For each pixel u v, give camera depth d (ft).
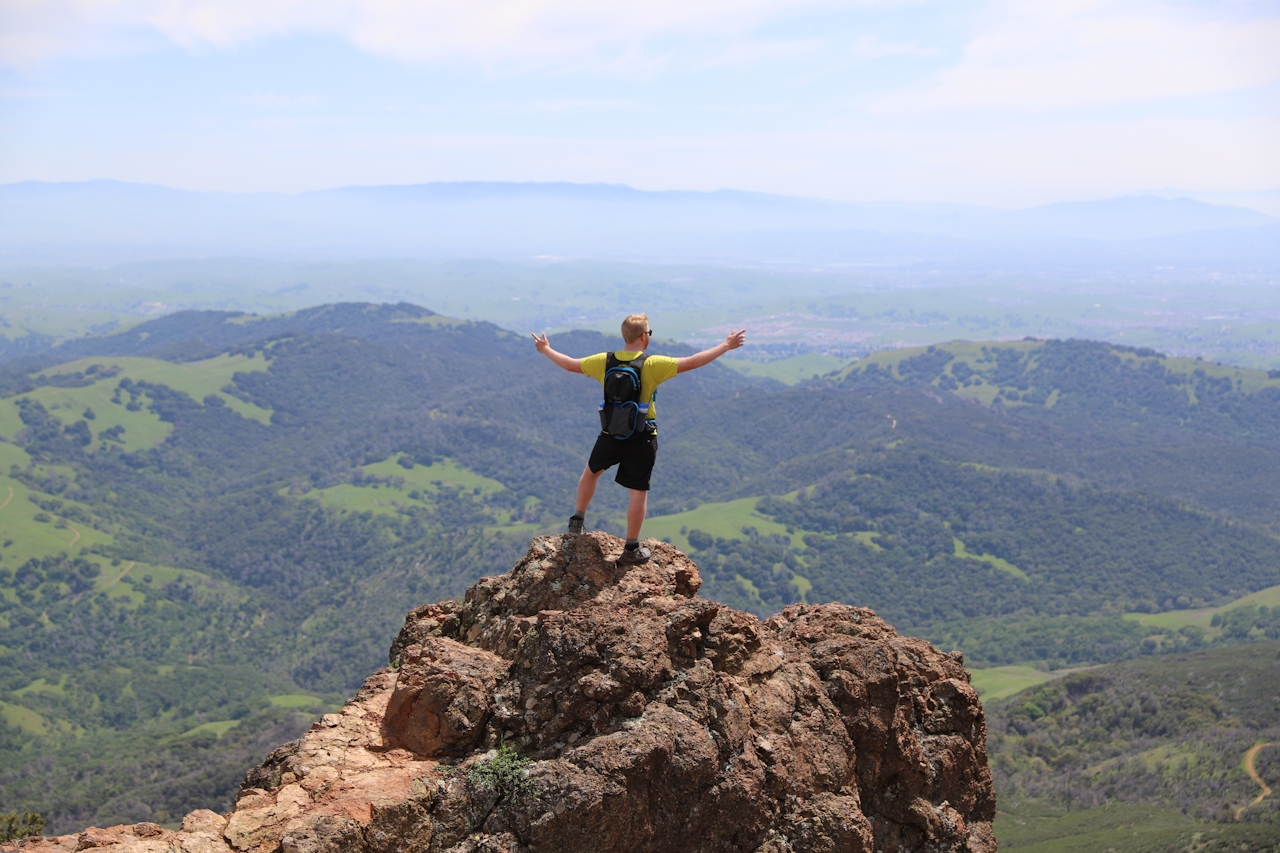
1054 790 370.73
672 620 27.50
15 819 65.62
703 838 24.52
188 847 20.02
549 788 22.49
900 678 31.63
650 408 29.91
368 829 21.09
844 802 26.78
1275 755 347.36
